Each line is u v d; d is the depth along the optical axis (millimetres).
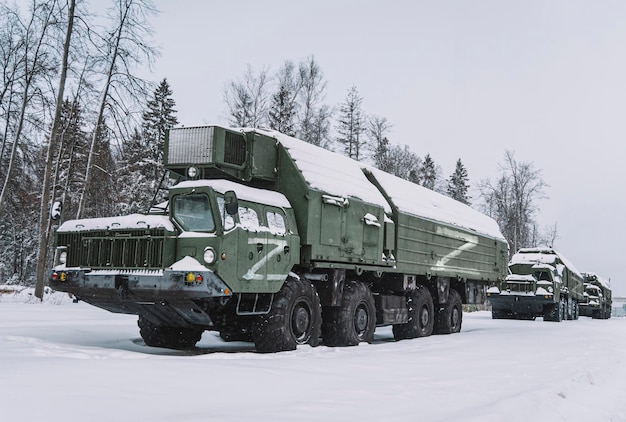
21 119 23906
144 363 6473
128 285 8500
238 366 6691
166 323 9742
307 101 32531
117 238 8820
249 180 10234
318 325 10250
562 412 5180
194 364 6637
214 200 8672
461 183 64812
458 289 17562
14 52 23891
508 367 7852
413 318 14188
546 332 15820
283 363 7379
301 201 10523
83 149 34781
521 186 48094
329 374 6504
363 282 13000
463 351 9977
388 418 4301
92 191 28281
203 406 4516
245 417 4156
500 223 50281
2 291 22359
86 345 9141
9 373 5387
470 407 4844
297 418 4195
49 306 18328
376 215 12594
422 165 57531
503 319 28266
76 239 9195
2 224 46531
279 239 9734
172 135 10117
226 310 9375
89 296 9008
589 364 8570
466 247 17297
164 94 35188
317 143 32719
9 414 3910
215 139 9758
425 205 15469
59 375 5395
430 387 5855
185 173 10102
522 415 4750
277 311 9367
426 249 14891
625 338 14445
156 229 8578
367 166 14023
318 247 10648
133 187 35250
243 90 32094
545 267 27688
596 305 39938
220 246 8430
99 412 4094
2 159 28547
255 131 10383
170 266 8492
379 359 8289
